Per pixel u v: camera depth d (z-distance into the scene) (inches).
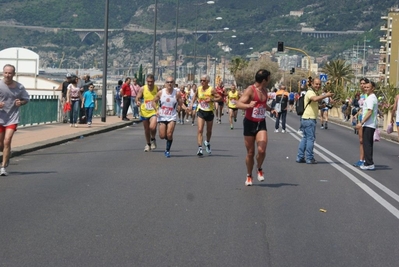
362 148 832.9
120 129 1481.3
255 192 603.8
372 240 431.5
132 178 675.4
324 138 1392.7
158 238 421.4
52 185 620.1
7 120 669.3
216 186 633.6
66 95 1461.6
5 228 440.8
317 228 461.7
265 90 622.5
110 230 440.8
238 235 434.0
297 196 588.7
